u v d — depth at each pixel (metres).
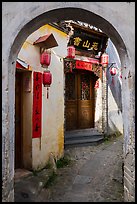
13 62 3.33
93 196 4.41
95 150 8.23
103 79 10.31
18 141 5.79
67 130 9.59
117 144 9.23
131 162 3.33
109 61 10.81
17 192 4.21
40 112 5.97
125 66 3.50
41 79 6.02
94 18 3.37
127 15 3.32
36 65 5.83
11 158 3.23
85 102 10.37
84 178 5.43
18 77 5.82
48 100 6.40
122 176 5.48
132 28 3.32
